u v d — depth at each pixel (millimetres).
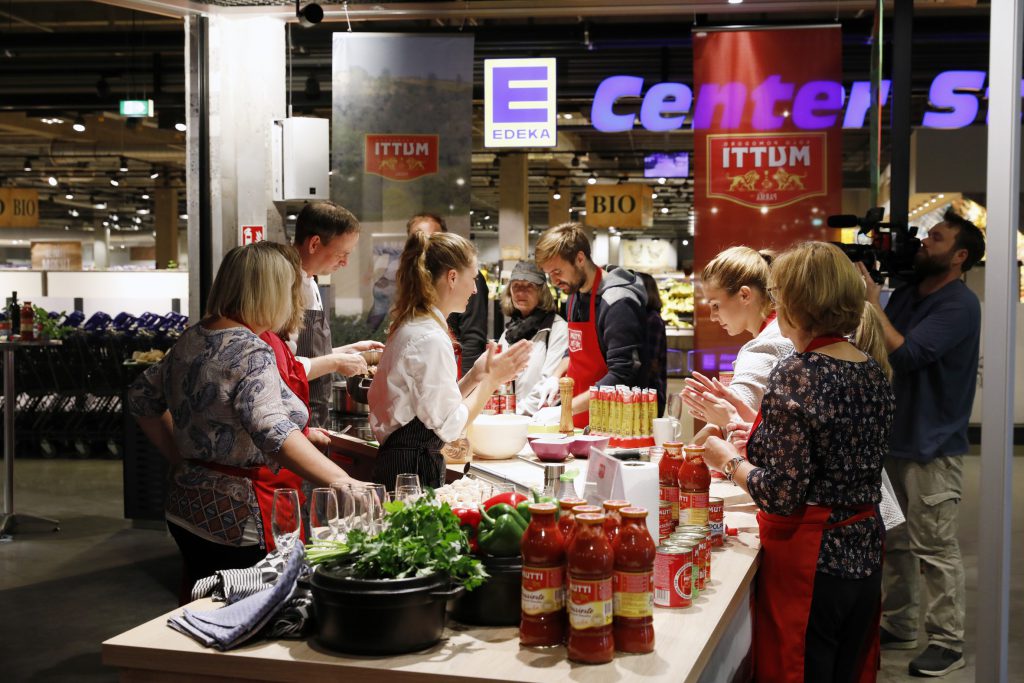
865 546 2541
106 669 4504
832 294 2459
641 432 3689
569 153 19797
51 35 11734
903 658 4492
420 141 6207
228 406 2740
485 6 5938
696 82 6355
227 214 6289
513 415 3980
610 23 10383
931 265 4254
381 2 5953
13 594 5730
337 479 2580
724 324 3330
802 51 6266
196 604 2086
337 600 1795
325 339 4328
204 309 6230
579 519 1801
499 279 10672
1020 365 10086
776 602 2549
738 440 2738
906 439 4309
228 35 6215
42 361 10367
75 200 27859
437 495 2307
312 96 11430
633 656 1826
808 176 6305
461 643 1894
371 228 6250
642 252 30000
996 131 2869
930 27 9945
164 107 13305
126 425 7367
